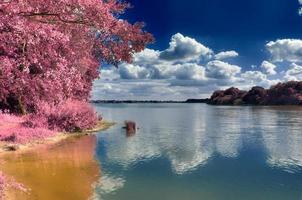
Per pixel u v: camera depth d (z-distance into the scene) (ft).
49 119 110.63
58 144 88.43
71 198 45.85
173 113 277.44
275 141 96.12
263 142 94.27
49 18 48.75
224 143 92.84
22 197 45.37
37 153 75.10
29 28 44.19
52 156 72.08
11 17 41.86
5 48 44.06
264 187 51.29
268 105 403.75
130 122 126.93
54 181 53.47
